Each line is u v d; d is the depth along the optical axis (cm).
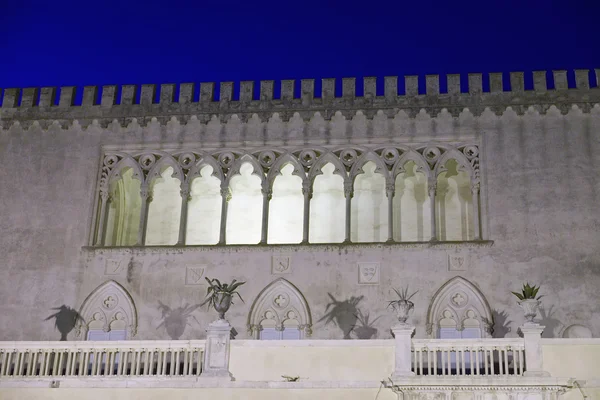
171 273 4353
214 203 4816
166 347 3309
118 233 4791
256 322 4231
